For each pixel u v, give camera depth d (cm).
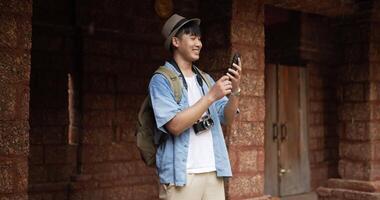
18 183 363
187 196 308
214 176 318
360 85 665
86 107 669
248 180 541
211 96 293
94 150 678
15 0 364
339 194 662
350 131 672
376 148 659
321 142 986
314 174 964
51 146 644
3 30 359
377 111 663
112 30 691
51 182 643
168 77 308
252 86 548
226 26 540
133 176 720
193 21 319
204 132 315
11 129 361
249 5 550
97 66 680
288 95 908
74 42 669
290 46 927
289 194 902
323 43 963
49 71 642
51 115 644
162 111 296
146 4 727
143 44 734
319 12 647
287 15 930
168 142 307
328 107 1002
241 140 536
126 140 714
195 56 319
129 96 718
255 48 555
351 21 672
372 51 658
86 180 663
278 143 883
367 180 652
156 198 745
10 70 361
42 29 632
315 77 977
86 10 665
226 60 540
